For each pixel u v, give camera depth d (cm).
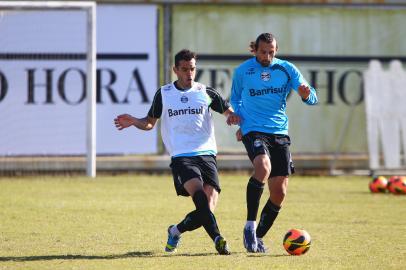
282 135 2500
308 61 5262
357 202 3869
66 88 5044
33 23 5006
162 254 2419
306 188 4506
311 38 5256
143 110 5109
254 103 2498
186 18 5141
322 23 5262
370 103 5156
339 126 5312
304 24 5247
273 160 2489
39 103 5028
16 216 3306
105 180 4816
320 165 5291
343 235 2845
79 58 5053
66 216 3312
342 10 5278
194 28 5153
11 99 5003
